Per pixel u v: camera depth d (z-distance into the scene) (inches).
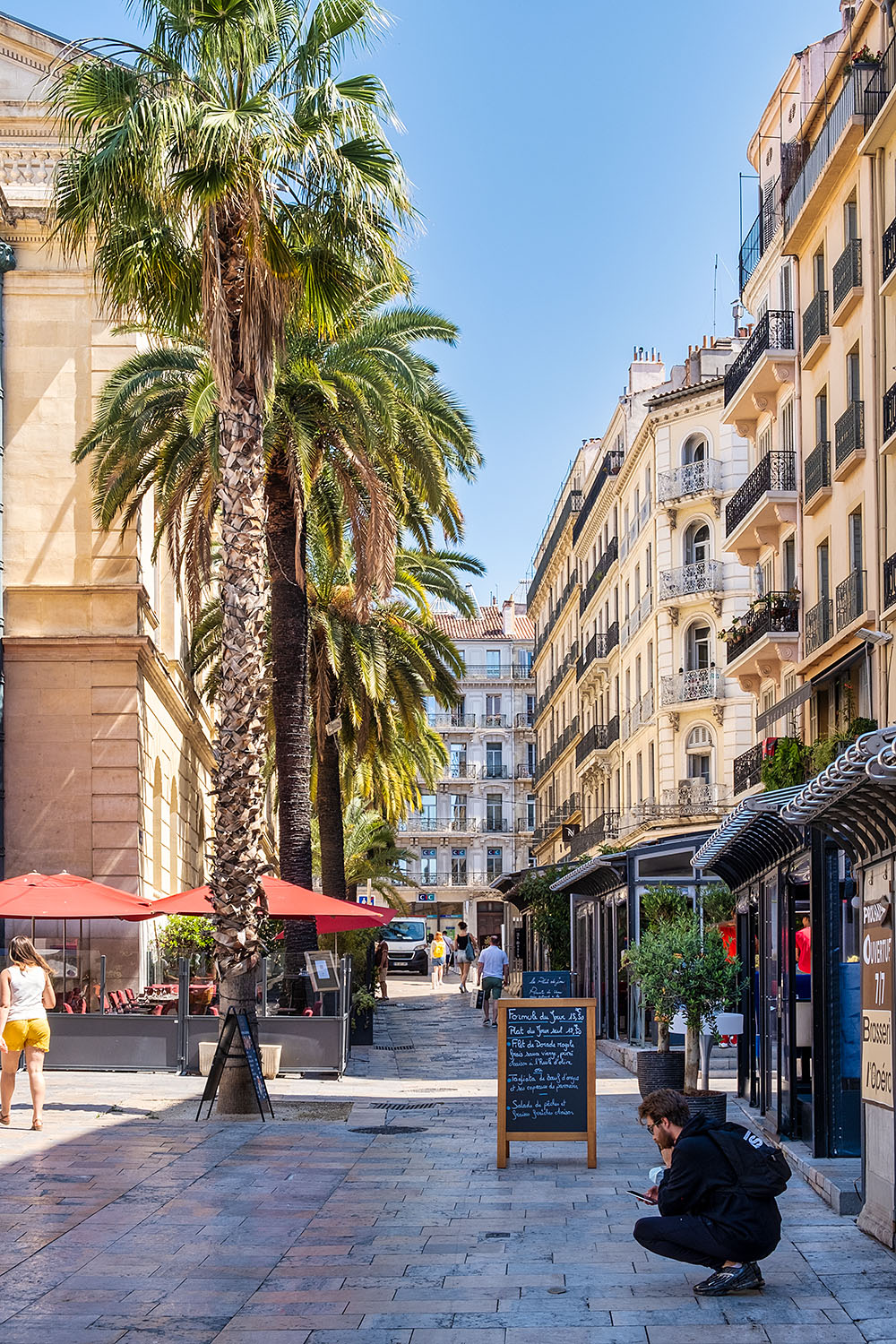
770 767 1080.8
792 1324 289.0
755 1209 313.3
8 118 1103.6
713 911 808.3
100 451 949.8
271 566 925.8
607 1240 369.1
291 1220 394.0
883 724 946.7
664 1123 330.0
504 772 3988.7
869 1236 362.6
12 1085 578.9
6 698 1063.0
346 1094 735.1
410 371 877.2
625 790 2121.1
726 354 1893.5
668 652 1846.7
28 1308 306.2
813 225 1157.7
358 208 642.2
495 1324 293.0
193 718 1429.6
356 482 918.4
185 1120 601.9
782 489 1232.2
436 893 3912.4
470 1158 504.4
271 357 644.7
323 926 1045.8
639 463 2011.6
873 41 1062.4
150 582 1181.1
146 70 639.1
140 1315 301.0
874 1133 370.3
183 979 802.2
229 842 634.2
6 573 1076.5
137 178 611.5
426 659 1244.5
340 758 1414.9
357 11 655.8
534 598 3371.1
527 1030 482.6
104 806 1058.7
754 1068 639.8
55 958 1036.5
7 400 1089.4
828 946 462.6
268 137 608.4
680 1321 292.8
